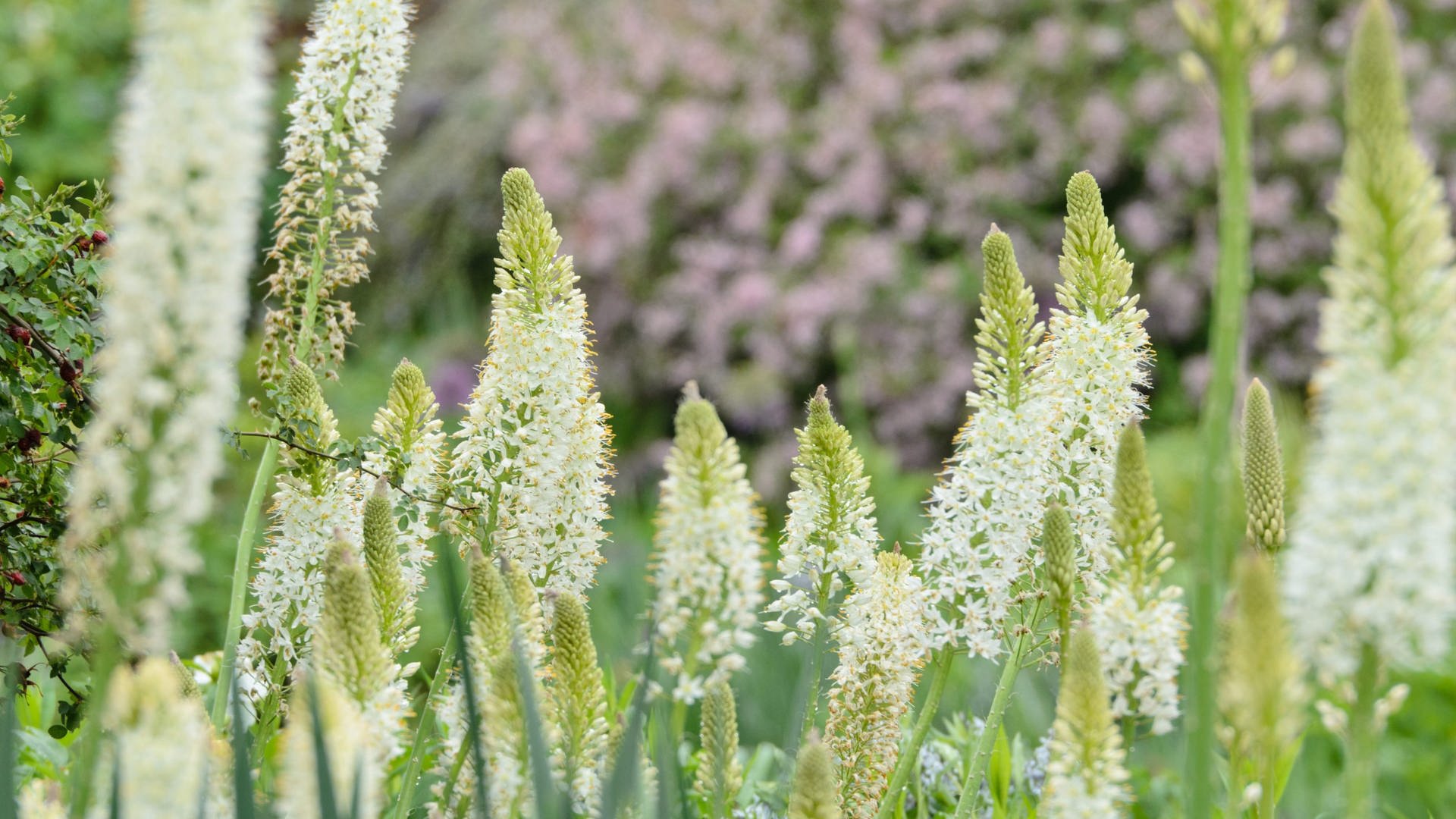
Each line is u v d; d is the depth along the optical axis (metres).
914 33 12.48
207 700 4.38
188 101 2.11
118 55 14.05
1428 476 2.01
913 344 11.75
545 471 3.63
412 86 16.66
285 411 3.70
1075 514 3.48
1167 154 11.65
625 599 7.45
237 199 2.17
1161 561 2.81
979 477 3.47
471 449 3.67
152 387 2.17
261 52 2.21
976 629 3.44
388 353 13.48
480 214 14.27
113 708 2.19
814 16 12.95
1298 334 11.65
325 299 4.52
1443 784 5.84
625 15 13.57
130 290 2.13
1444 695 6.11
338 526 3.68
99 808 2.28
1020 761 4.60
